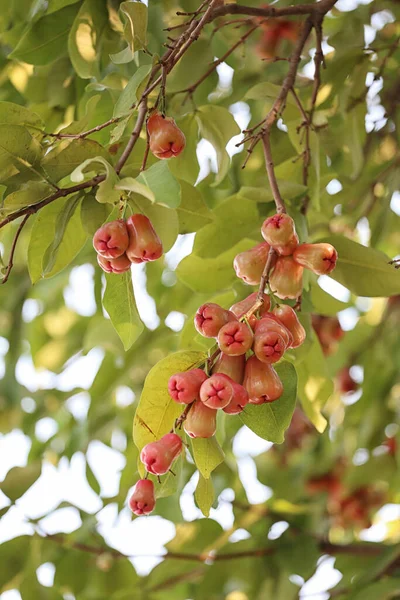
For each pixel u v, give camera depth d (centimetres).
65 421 295
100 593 239
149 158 178
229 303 197
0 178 167
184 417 162
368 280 184
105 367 264
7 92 225
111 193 163
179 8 218
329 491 286
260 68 239
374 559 244
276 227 167
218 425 187
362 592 216
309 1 227
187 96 204
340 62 219
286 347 161
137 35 169
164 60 169
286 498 283
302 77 230
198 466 165
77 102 221
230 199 192
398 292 184
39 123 169
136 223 163
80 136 167
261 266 170
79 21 206
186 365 166
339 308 200
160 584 242
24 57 211
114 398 283
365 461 268
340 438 295
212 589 239
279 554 241
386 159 267
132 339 173
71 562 237
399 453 258
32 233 175
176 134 166
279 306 166
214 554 241
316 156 199
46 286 306
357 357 293
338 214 258
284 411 166
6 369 303
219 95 249
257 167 236
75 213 176
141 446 166
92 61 207
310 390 197
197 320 162
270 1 227
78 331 318
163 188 158
